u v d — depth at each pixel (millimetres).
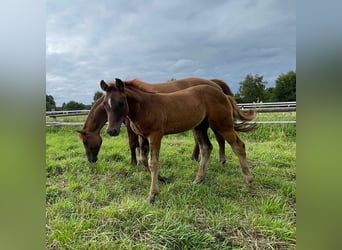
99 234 2533
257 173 4051
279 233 2484
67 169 4418
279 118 7359
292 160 4617
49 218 2809
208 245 2381
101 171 4328
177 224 2611
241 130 3885
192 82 4598
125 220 2783
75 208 3035
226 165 4523
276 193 3400
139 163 4648
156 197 3281
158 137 3352
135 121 3320
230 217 2801
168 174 4129
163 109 3352
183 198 3197
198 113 3543
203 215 2912
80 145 6285
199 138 3916
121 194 3445
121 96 3109
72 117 9344
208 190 3414
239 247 2365
